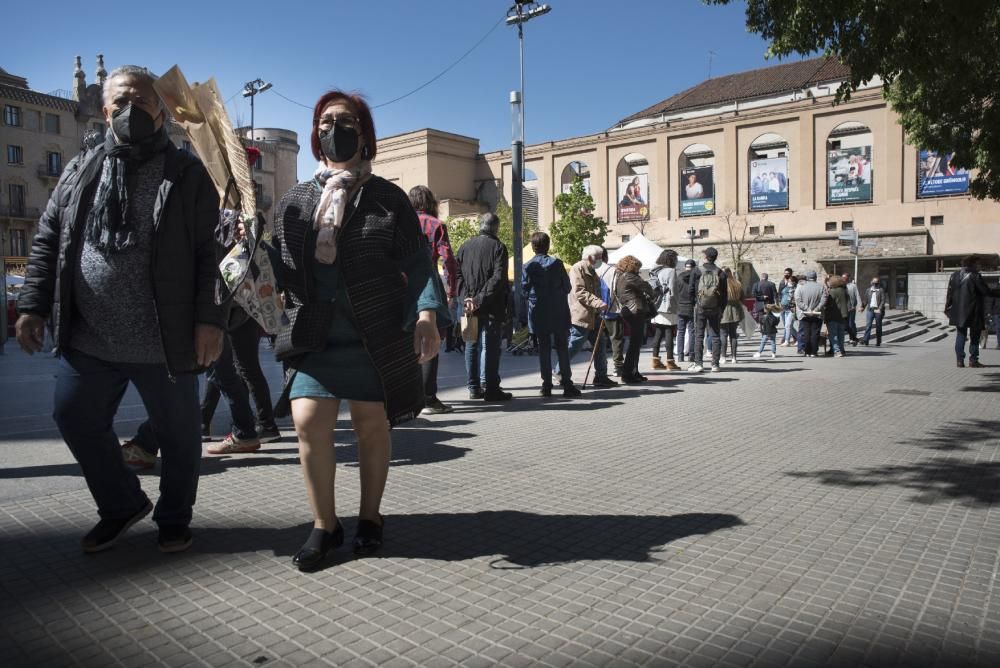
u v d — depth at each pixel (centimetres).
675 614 259
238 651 228
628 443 571
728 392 895
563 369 840
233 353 534
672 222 5284
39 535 336
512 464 495
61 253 290
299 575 291
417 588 279
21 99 5366
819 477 467
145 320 294
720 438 595
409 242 308
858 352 1670
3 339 1486
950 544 338
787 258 4819
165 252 290
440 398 834
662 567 304
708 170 5125
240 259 287
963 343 1246
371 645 233
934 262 4412
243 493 412
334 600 267
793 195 4844
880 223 4562
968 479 463
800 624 252
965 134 1212
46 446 531
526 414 714
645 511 387
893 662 226
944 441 587
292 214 302
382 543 329
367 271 296
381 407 312
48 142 5541
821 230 4741
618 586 283
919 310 3481
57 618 249
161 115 296
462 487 432
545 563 308
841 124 4675
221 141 285
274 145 6819
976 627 251
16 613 253
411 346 310
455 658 225
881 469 489
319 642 234
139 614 253
